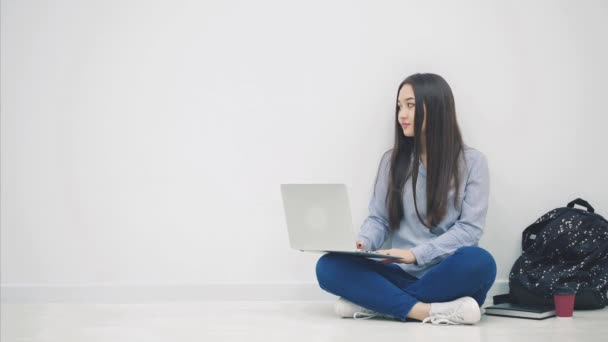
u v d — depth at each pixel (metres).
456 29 2.87
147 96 2.99
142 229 2.98
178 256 2.97
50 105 3.01
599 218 2.68
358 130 2.91
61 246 3.00
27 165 3.01
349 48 2.91
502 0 2.86
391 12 2.89
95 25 3.00
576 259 2.66
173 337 2.06
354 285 2.36
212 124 2.97
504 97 2.86
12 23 3.01
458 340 1.96
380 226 2.66
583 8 2.84
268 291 2.93
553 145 2.85
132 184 2.99
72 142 3.01
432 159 2.51
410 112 2.53
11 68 3.03
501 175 2.86
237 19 2.96
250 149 2.96
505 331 2.12
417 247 2.40
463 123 2.87
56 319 2.46
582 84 2.84
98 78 3.00
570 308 2.44
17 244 3.01
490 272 2.31
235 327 2.24
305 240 2.34
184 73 2.97
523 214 2.85
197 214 2.97
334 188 2.24
